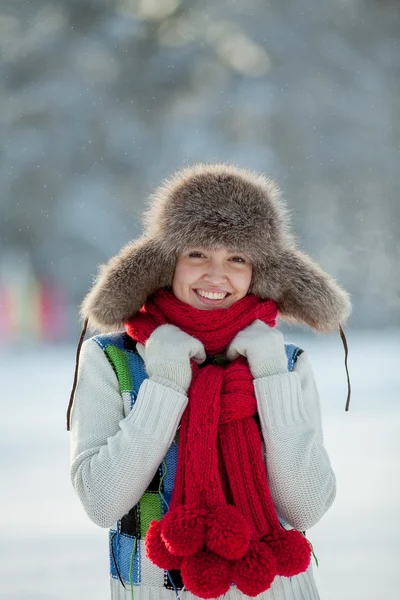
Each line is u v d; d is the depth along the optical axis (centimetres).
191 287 538
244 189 539
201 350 511
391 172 6819
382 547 943
